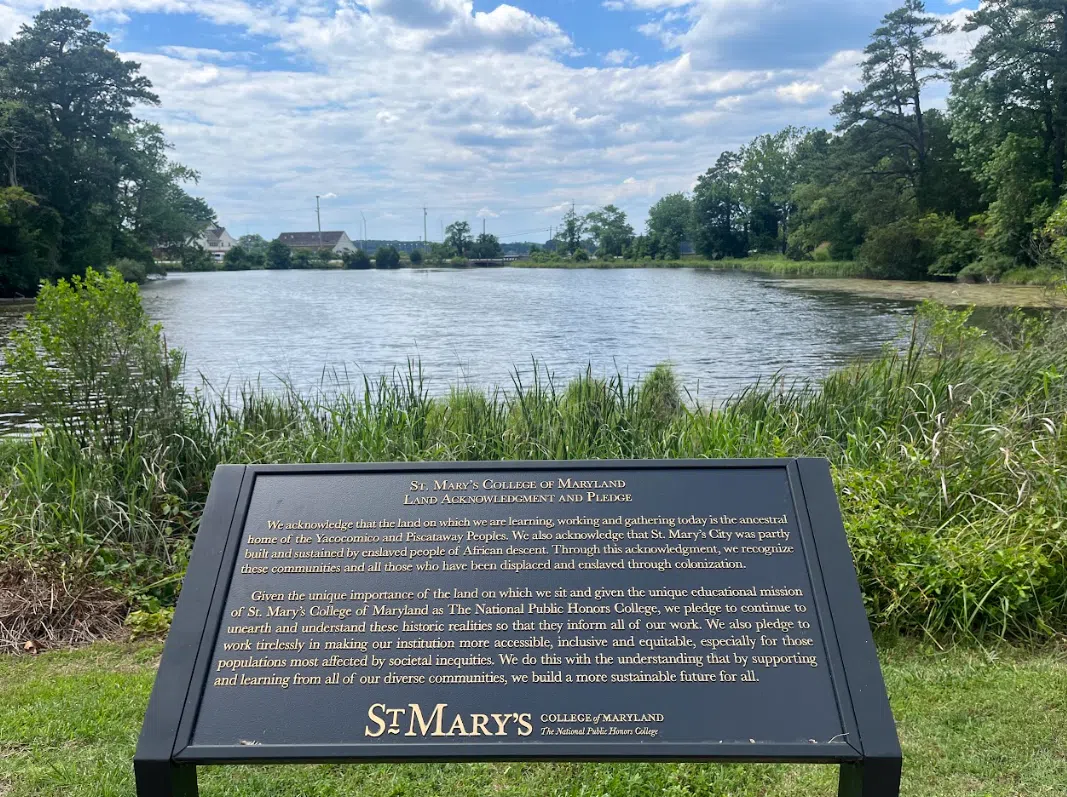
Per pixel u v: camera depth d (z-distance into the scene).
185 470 6.43
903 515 4.99
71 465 6.05
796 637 2.78
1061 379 6.67
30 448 6.77
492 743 2.56
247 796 3.34
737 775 3.46
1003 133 45.03
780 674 2.69
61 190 54.62
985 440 5.93
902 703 3.95
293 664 2.77
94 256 56.19
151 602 5.17
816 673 2.69
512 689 2.69
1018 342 8.34
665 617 2.85
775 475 3.22
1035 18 43.00
